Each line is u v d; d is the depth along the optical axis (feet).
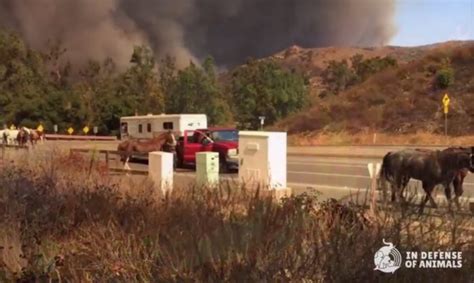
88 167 45.01
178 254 19.42
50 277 20.45
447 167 35.06
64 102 173.99
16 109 147.64
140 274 19.19
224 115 129.70
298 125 209.77
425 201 20.71
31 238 24.21
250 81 191.93
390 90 222.07
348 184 62.23
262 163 39.29
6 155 51.60
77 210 27.53
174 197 28.14
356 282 16.60
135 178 42.16
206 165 43.19
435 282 16.47
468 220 19.29
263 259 17.62
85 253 21.89
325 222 19.98
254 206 22.57
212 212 23.40
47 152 53.67
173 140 91.71
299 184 62.95
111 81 189.26
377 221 18.43
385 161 37.17
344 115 215.31
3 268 21.59
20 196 29.17
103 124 189.67
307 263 17.13
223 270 17.85
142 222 23.68
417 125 193.26
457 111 193.06
